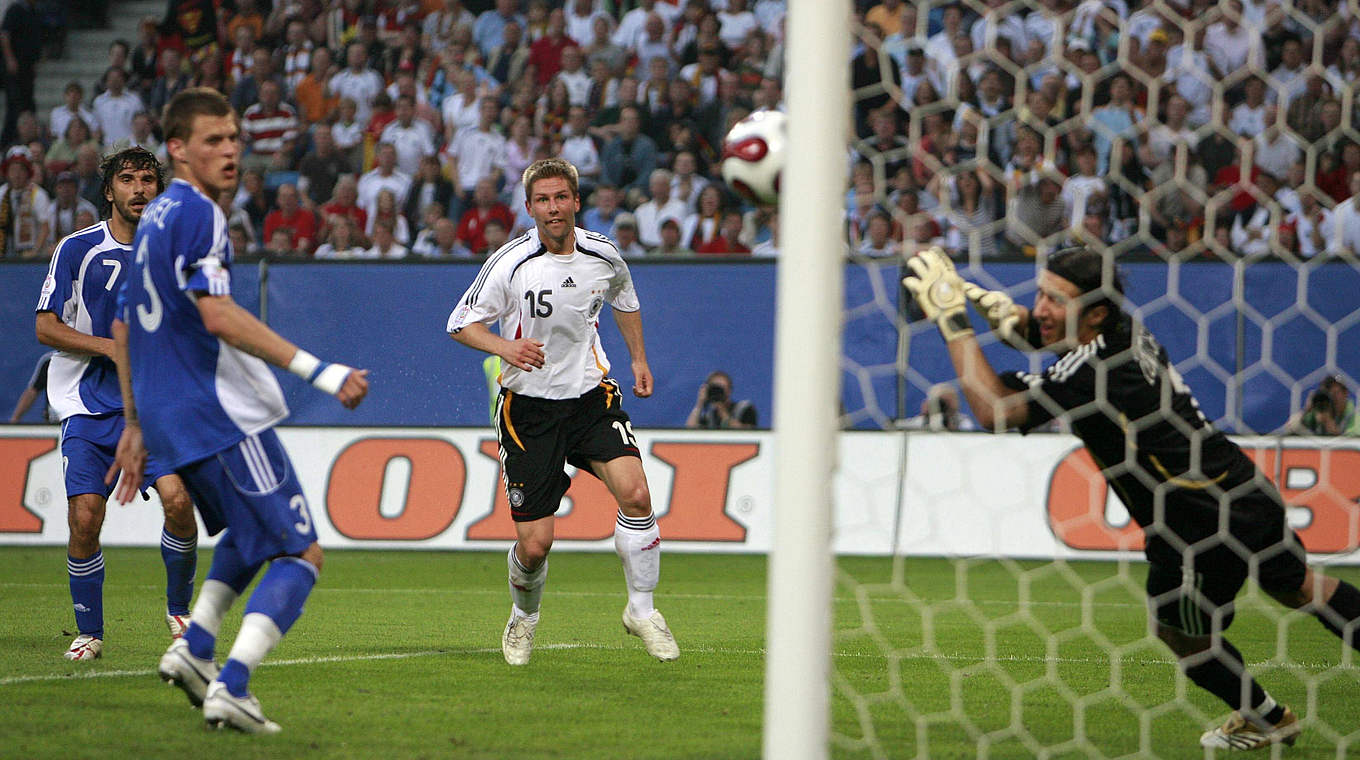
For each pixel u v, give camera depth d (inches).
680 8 2074.3
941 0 587.8
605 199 1831.9
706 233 1797.5
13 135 2210.9
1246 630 959.0
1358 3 708.7
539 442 711.7
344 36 2143.2
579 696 617.9
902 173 1549.0
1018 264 1379.2
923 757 497.4
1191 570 525.7
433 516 1438.2
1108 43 1734.7
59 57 2325.3
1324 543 1229.1
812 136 398.0
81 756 465.7
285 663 713.6
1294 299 1332.4
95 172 1982.0
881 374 1362.0
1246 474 522.6
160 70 2177.7
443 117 2039.9
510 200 1929.1
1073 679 699.4
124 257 754.2
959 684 678.5
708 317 1467.8
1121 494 542.0
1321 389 1315.2
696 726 547.2
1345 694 678.5
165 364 496.7
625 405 1480.1
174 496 717.3
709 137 1939.0
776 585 399.9
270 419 505.7
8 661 705.6
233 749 480.7
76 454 730.8
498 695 617.3
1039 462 1321.4
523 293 701.3
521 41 2081.7
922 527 1330.0
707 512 1416.1
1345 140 1550.2
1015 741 539.2
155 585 1163.3
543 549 706.2
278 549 506.9
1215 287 1346.0
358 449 1457.9
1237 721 541.3
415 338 1478.8
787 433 399.9
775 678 398.6
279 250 1844.2
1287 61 1644.9
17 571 1279.5
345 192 1916.8
